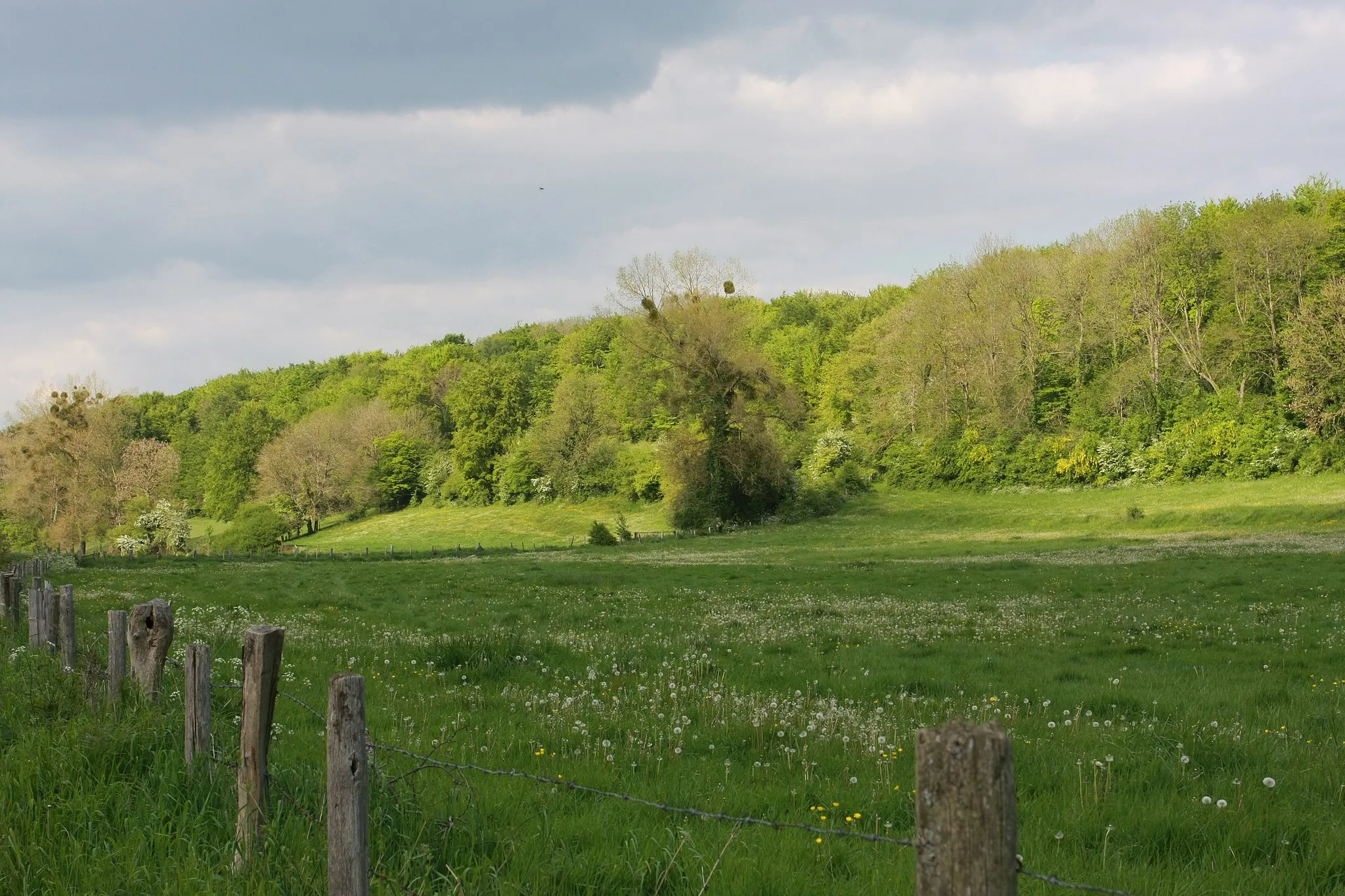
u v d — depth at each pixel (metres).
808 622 23.08
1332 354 70.00
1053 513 67.88
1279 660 16.55
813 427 108.75
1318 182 92.69
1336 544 42.16
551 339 170.50
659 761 8.90
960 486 89.38
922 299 101.94
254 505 86.12
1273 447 71.75
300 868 5.43
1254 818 7.23
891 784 8.17
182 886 5.41
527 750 9.37
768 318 139.50
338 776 4.94
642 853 6.36
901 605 26.88
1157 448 78.94
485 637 16.62
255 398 189.88
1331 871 6.40
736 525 79.44
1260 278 81.06
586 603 28.52
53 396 90.00
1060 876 6.24
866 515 78.19
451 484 123.94
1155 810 7.46
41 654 10.90
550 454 114.44
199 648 6.85
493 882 5.59
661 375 80.88
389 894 5.28
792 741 10.02
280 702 11.45
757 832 6.93
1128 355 92.00
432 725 10.59
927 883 3.23
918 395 98.31
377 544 101.69
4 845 5.90
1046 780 8.51
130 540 89.12
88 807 6.47
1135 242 87.31
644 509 106.31
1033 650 18.20
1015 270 94.88
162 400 181.50
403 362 181.62
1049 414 92.81
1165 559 38.84
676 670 15.12
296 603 27.92
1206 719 11.34
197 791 6.66
